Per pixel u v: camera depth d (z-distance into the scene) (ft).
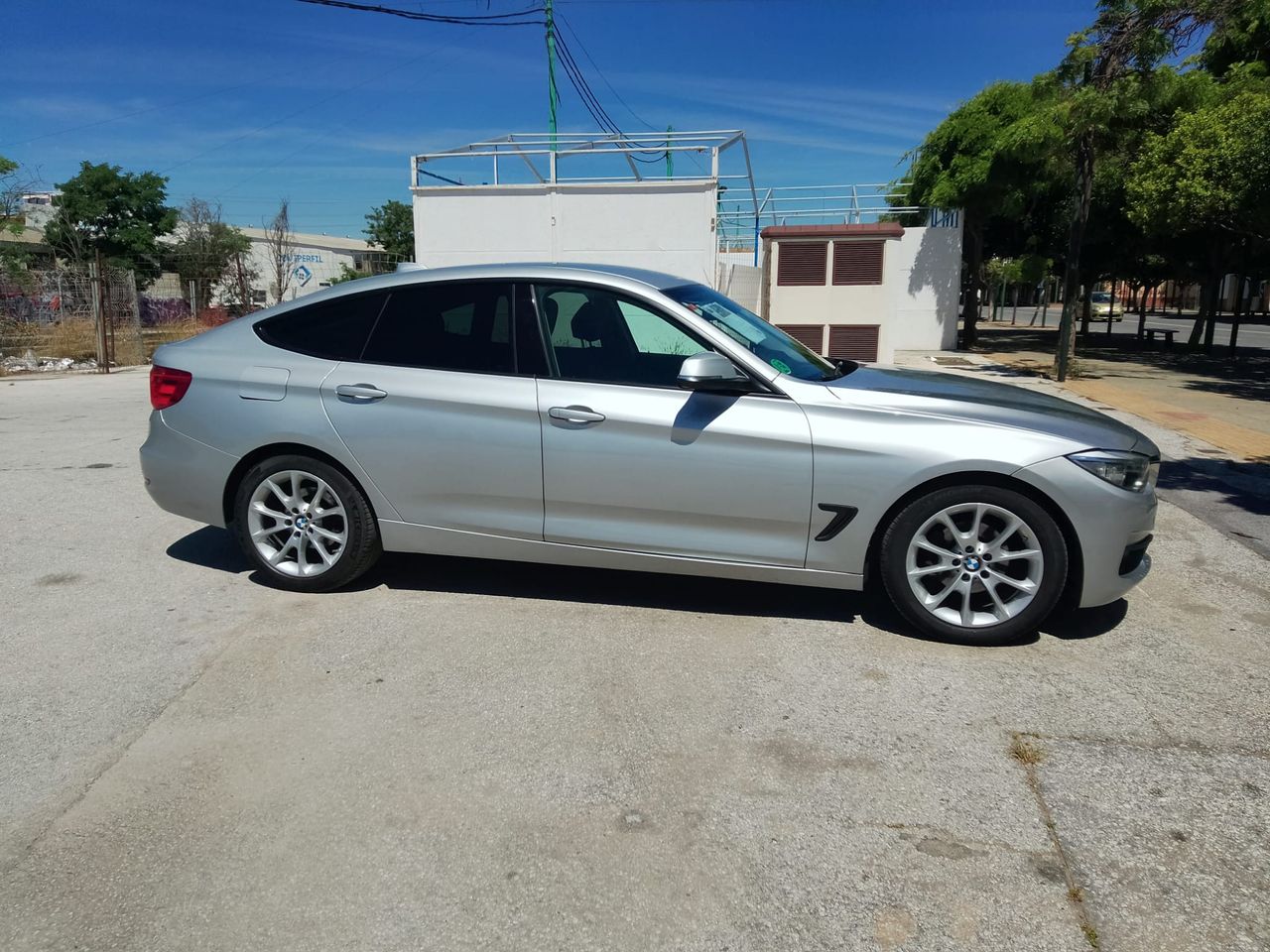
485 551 14.83
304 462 15.11
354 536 15.17
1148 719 11.37
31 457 27.32
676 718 11.41
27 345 58.54
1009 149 62.80
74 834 9.14
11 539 18.80
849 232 55.47
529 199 50.55
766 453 13.35
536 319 14.48
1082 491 12.71
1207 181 43.78
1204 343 75.72
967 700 11.85
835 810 9.53
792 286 56.85
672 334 14.07
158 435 15.87
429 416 14.46
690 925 7.94
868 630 14.11
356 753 10.63
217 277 111.04
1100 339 89.86
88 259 100.94
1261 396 44.47
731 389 13.56
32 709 11.64
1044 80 48.70
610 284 14.37
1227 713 11.53
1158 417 36.94
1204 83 50.67
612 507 14.06
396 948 7.68
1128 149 55.83
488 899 8.25
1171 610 15.06
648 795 9.80
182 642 13.70
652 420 13.62
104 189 105.09
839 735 11.00
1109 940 7.75
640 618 14.58
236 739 10.93
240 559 17.53
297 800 9.71
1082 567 13.01
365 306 15.23
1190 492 23.75
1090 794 9.78
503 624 14.34
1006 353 72.43
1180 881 8.46
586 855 8.86
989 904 8.17
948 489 13.09
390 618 14.60
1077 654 13.26
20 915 8.04
